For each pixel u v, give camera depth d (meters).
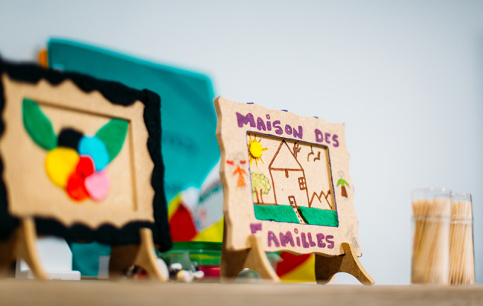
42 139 0.59
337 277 0.90
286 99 0.93
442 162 1.08
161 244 0.64
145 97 0.65
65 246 0.71
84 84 0.62
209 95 0.86
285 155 0.73
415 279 0.70
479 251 1.10
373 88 1.02
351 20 1.01
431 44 1.10
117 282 0.58
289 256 0.87
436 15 1.11
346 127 0.98
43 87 0.59
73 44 0.78
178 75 0.84
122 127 0.64
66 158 0.60
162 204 0.64
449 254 0.73
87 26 0.79
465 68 1.14
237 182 0.67
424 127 1.07
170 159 0.81
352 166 0.98
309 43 0.96
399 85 1.05
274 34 0.93
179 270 0.70
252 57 0.91
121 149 0.63
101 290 0.51
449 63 1.12
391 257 0.99
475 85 1.14
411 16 1.08
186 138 0.83
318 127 0.76
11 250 0.56
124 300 0.52
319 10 0.98
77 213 0.59
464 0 1.15
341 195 0.76
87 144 0.61
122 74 0.80
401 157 1.03
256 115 0.71
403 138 1.04
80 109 0.61
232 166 0.67
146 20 0.83
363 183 0.98
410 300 0.62
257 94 0.90
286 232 0.69
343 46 1.00
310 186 0.74
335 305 0.57
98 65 0.79
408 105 1.05
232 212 0.66
